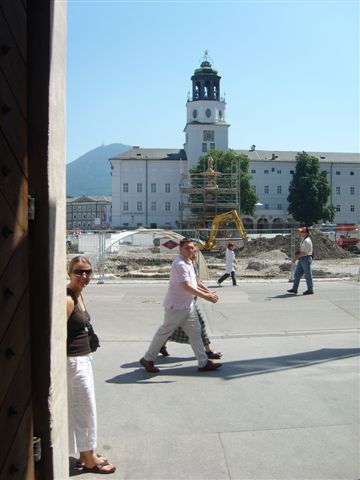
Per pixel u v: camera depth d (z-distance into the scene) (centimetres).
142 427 504
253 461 430
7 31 265
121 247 3953
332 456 439
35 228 302
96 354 813
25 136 293
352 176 12031
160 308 1270
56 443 320
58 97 321
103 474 411
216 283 1878
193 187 8788
